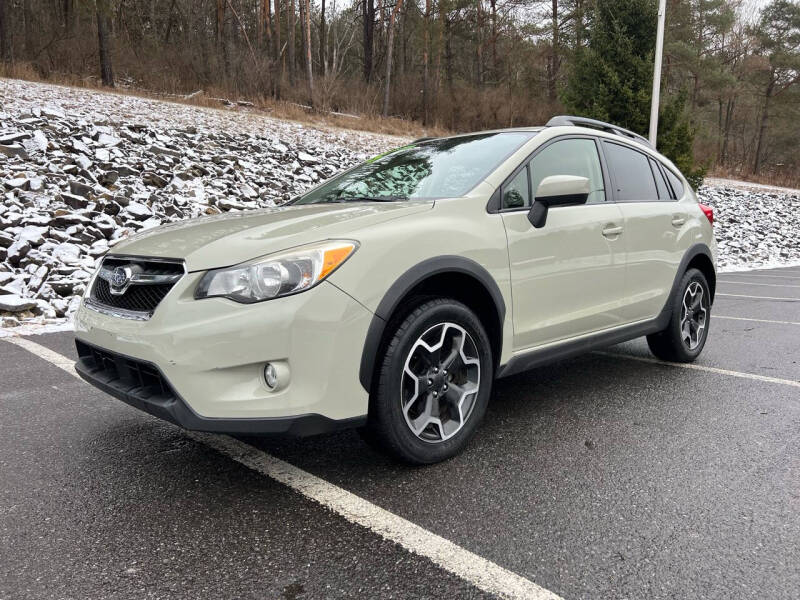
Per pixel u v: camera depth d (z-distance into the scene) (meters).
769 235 18.75
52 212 8.48
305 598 1.88
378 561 2.07
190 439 3.18
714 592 1.91
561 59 39.38
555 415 3.54
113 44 25.86
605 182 3.88
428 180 3.38
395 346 2.59
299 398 2.36
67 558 2.09
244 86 27.78
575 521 2.34
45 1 27.30
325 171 15.09
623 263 3.81
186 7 39.00
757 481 2.69
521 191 3.28
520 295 3.13
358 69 50.06
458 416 2.89
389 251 2.59
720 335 5.89
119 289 2.61
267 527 2.29
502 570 2.02
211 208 10.32
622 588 1.93
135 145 12.72
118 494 2.57
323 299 2.39
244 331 2.28
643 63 17.88
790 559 2.09
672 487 2.63
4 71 20.36
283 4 39.72
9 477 2.73
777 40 50.34
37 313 6.11
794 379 4.31
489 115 34.66
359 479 2.70
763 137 56.38
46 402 3.74
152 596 1.88
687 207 4.58
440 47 36.75
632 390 4.03
